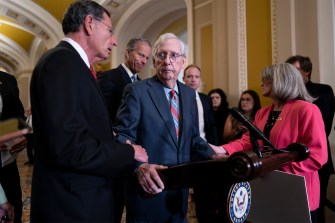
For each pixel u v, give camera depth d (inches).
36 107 38.4
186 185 36.2
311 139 54.7
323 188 91.9
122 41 302.7
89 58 47.4
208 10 183.9
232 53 151.9
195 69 117.3
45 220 38.7
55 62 38.0
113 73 90.4
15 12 331.6
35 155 41.9
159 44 58.0
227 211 36.1
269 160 33.3
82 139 37.5
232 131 116.8
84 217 39.1
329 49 111.6
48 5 315.3
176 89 61.6
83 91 39.9
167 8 279.9
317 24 114.1
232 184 36.5
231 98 151.3
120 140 50.9
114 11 292.7
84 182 40.1
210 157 57.6
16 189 72.7
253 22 144.3
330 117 91.7
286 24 126.9
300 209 44.4
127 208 54.9
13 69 601.0
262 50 139.6
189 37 196.2
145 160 44.3
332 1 111.5
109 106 84.6
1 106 67.8
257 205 49.8
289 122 58.7
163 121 55.5
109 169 39.1
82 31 44.8
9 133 28.8
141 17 293.9
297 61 93.4
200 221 83.7
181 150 56.1
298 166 54.2
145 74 313.9
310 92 91.4
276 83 60.8
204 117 116.8
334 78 110.0
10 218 54.2
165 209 53.6
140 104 55.5
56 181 39.3
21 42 480.1
